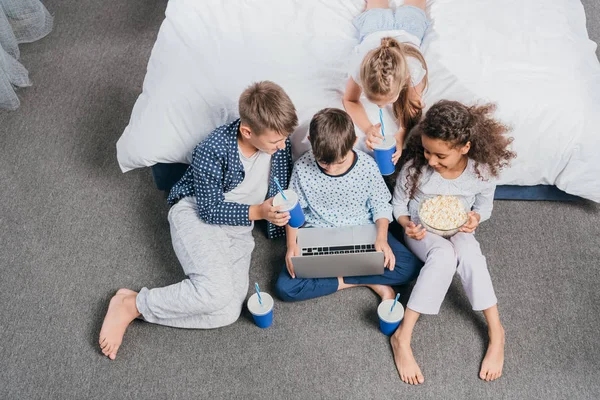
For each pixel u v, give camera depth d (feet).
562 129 6.49
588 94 6.66
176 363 6.25
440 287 6.11
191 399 6.01
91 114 8.59
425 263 6.22
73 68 9.23
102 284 6.88
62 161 8.05
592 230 7.14
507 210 7.35
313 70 6.91
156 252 7.15
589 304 6.55
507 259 6.92
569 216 7.27
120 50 9.45
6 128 8.45
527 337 6.32
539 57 6.91
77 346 6.40
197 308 6.17
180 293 6.21
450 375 6.08
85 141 8.27
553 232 7.13
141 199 7.64
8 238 7.29
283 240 7.19
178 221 6.50
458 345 6.28
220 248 6.41
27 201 7.64
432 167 6.39
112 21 9.91
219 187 6.36
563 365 6.12
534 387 5.98
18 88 8.96
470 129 5.84
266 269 6.97
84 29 9.80
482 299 6.07
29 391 6.08
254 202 6.75
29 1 9.32
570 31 7.33
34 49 9.54
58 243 7.23
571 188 6.82
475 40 7.10
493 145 6.08
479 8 7.52
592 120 6.50
